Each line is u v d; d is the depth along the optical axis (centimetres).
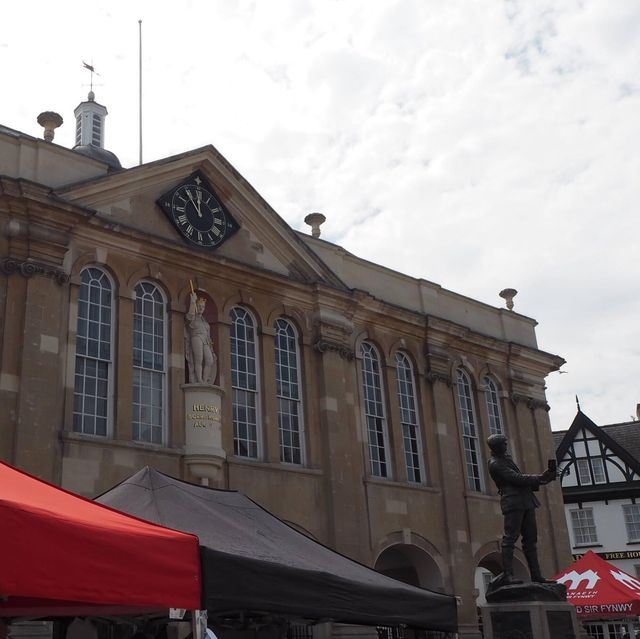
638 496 4166
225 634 1711
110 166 2105
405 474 2517
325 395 2342
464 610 2492
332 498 2239
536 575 1527
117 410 1894
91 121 3164
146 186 2139
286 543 1101
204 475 1961
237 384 2189
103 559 652
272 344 2291
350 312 2522
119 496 1066
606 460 4275
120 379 1922
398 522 2423
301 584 898
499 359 3044
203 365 2075
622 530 4159
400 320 2677
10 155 1922
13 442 1681
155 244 2077
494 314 3131
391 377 2606
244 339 2258
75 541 639
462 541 2581
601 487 4244
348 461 2327
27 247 1828
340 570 1046
